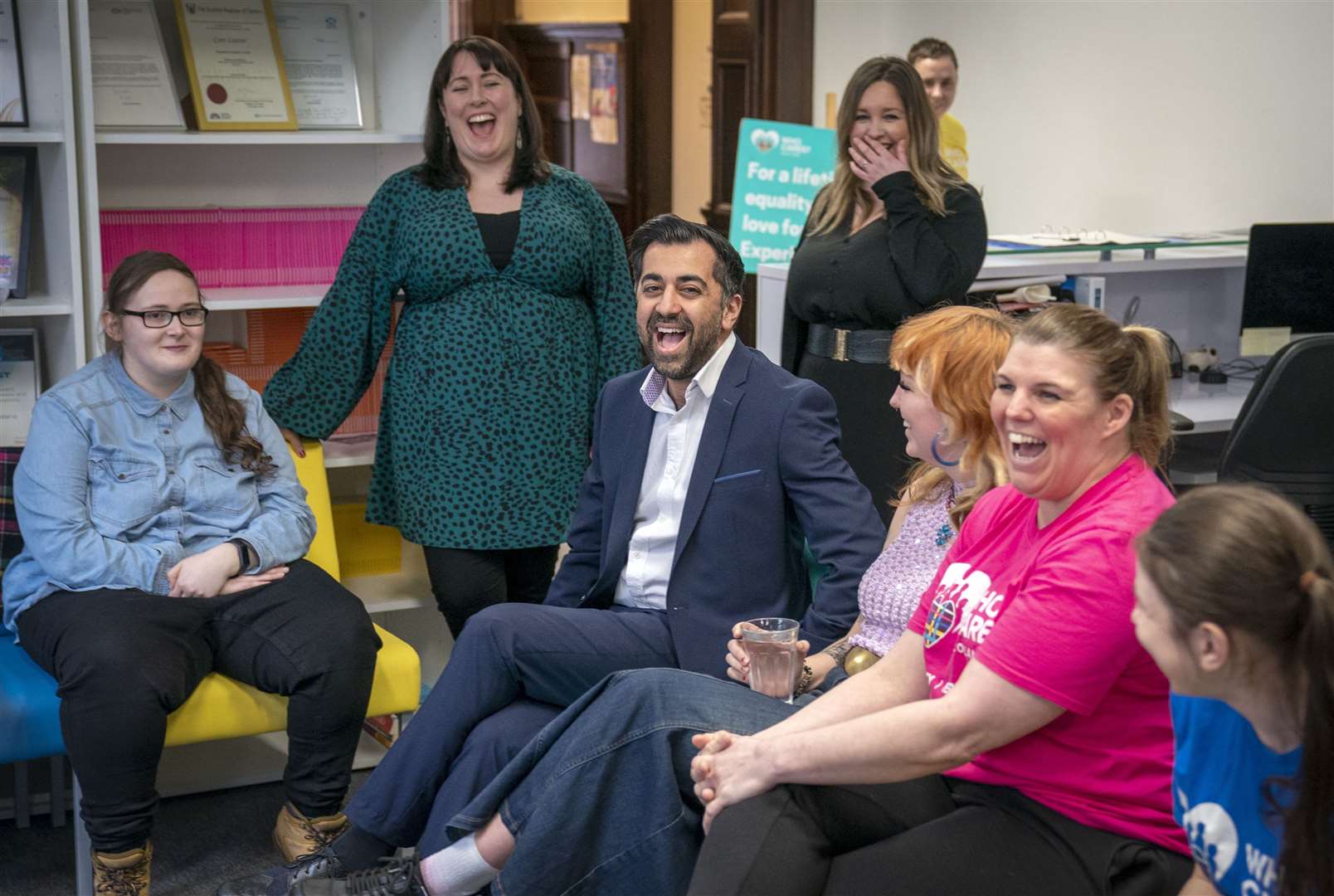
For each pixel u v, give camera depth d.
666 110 7.82
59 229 3.26
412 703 2.98
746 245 5.39
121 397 2.87
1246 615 1.35
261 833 3.09
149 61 3.40
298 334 3.66
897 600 2.31
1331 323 4.11
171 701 2.63
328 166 3.77
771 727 1.99
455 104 3.17
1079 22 5.47
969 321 2.12
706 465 2.54
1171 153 5.11
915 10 6.32
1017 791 1.80
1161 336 1.77
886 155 3.48
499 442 3.23
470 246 3.19
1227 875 1.50
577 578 2.76
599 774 2.04
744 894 1.76
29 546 2.79
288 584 2.89
